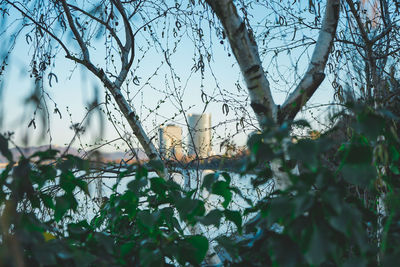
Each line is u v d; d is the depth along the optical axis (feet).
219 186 4.37
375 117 3.28
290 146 3.31
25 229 3.37
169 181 4.88
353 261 3.08
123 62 7.75
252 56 4.43
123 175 4.86
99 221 5.34
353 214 3.06
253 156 3.36
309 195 3.14
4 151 3.50
